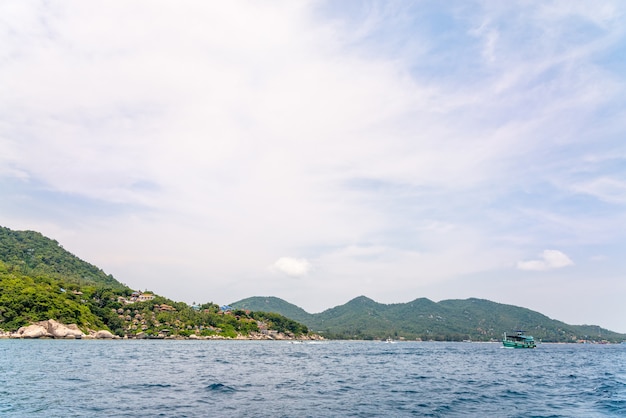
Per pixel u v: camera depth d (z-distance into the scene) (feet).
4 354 272.51
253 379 157.38
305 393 121.19
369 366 247.50
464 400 111.75
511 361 329.52
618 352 647.56
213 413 87.81
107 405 95.20
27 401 98.94
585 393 128.16
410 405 102.27
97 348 391.86
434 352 524.93
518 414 91.76
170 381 143.02
